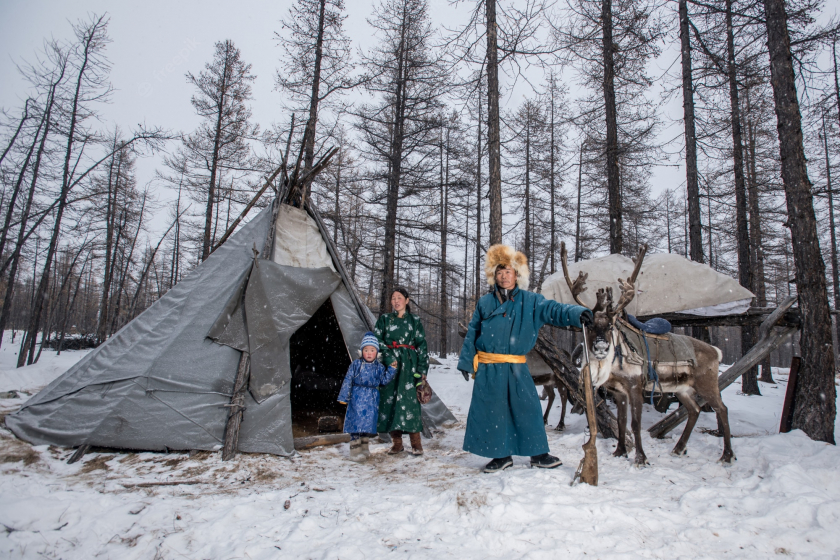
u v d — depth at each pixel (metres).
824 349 4.45
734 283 5.01
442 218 17.16
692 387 3.88
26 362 12.88
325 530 2.40
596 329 3.24
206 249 15.31
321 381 8.71
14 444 3.83
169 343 4.38
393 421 4.05
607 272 5.46
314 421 6.01
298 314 4.89
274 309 4.71
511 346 3.42
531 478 2.97
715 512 2.53
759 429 5.21
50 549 2.22
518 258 3.60
